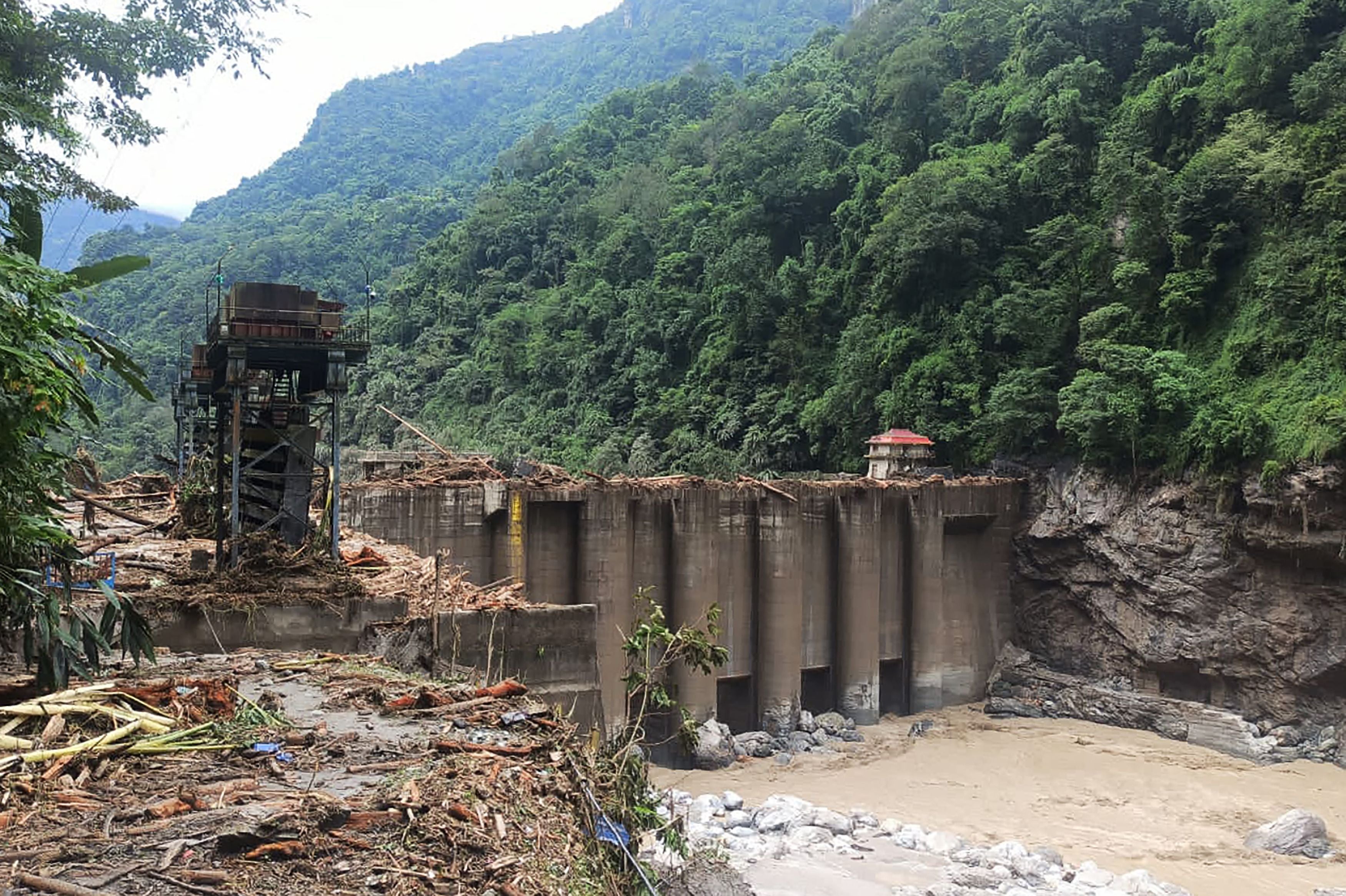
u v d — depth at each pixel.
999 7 78.69
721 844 28.02
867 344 66.50
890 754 45.59
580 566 44.34
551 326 99.19
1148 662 51.00
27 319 10.05
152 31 24.03
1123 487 52.50
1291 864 32.72
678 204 97.88
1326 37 56.22
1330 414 44.06
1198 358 54.16
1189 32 67.06
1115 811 37.91
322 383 25.11
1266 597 47.12
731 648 48.84
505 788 9.73
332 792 9.46
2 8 21.89
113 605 13.31
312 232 163.38
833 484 51.06
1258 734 46.12
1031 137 67.62
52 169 23.11
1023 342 60.56
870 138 82.81
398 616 21.16
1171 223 55.84
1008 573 57.28
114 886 7.38
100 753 9.92
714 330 82.12
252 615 19.77
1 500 10.93
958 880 28.31
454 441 91.19
